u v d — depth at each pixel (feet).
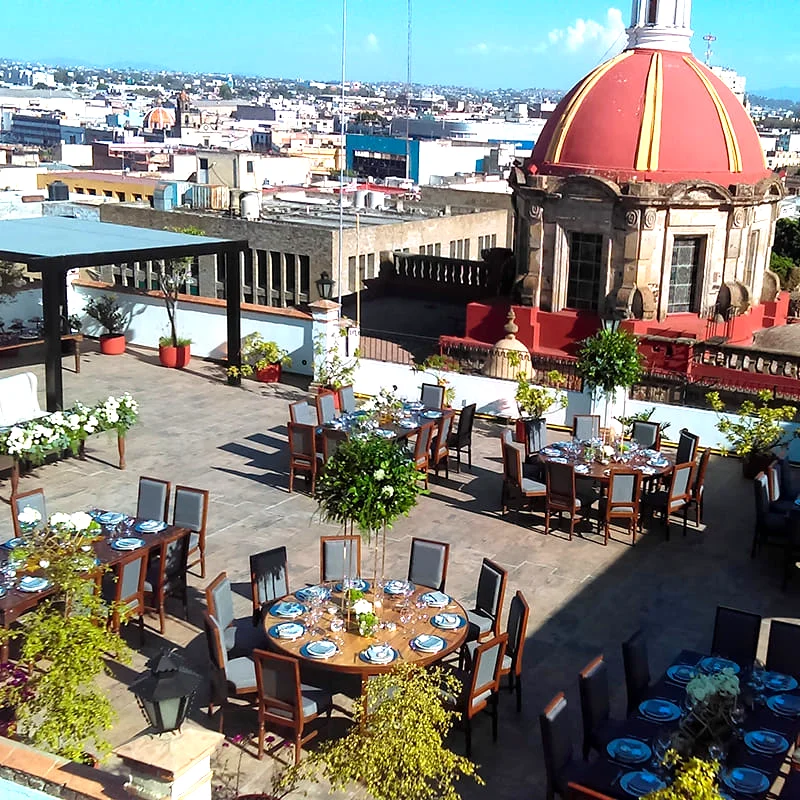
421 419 60.70
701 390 70.08
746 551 51.96
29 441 55.88
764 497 49.24
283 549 39.86
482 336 89.61
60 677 28.07
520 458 53.98
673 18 86.84
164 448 65.77
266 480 60.44
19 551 35.40
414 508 56.44
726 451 66.39
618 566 49.65
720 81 87.92
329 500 36.19
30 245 68.95
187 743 25.17
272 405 76.23
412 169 339.98
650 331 82.23
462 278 109.70
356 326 85.51
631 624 43.50
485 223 132.77
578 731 34.99
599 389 65.26
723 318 84.74
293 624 34.81
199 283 109.91
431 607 36.47
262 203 139.54
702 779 22.72
